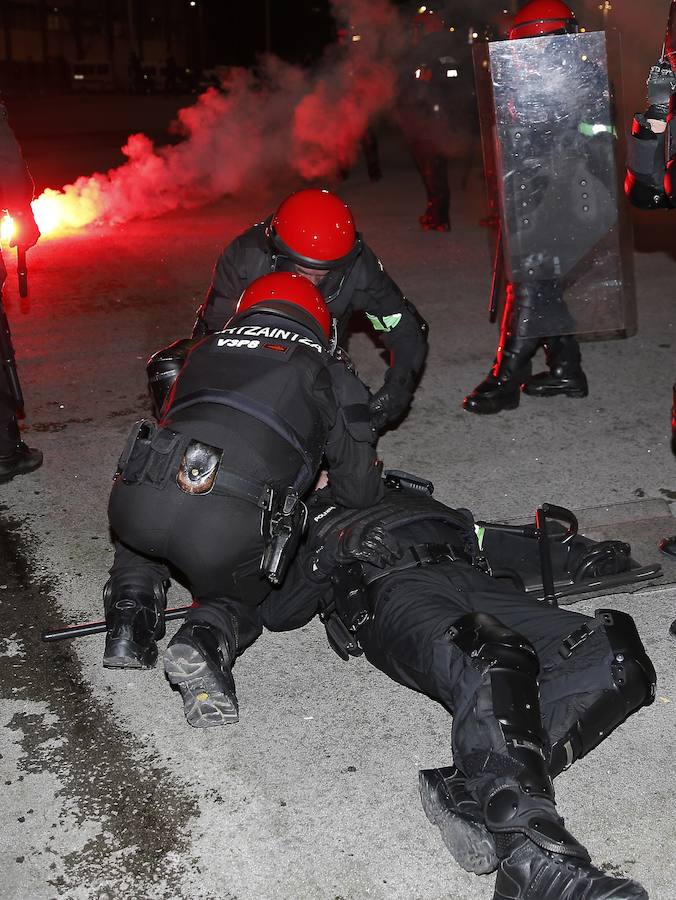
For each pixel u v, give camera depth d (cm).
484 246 888
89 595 345
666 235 923
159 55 5503
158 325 657
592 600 331
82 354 600
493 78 420
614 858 229
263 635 320
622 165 432
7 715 284
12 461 433
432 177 944
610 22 1038
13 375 423
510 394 502
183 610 316
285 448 251
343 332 346
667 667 297
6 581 354
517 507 399
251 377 253
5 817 245
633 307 465
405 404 351
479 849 209
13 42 4847
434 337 632
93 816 245
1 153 387
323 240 297
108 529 391
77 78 4562
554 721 228
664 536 369
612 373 556
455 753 219
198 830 240
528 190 439
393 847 234
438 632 235
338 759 263
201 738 273
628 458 445
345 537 265
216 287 333
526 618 247
